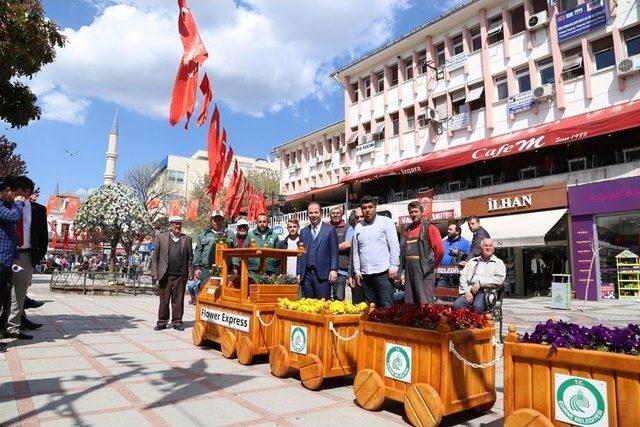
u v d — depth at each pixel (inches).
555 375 111.6
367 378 152.9
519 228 707.4
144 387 168.9
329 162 1365.7
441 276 328.8
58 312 400.5
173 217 321.7
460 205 848.9
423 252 245.4
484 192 816.3
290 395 166.1
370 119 1132.5
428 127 967.6
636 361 97.7
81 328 309.7
